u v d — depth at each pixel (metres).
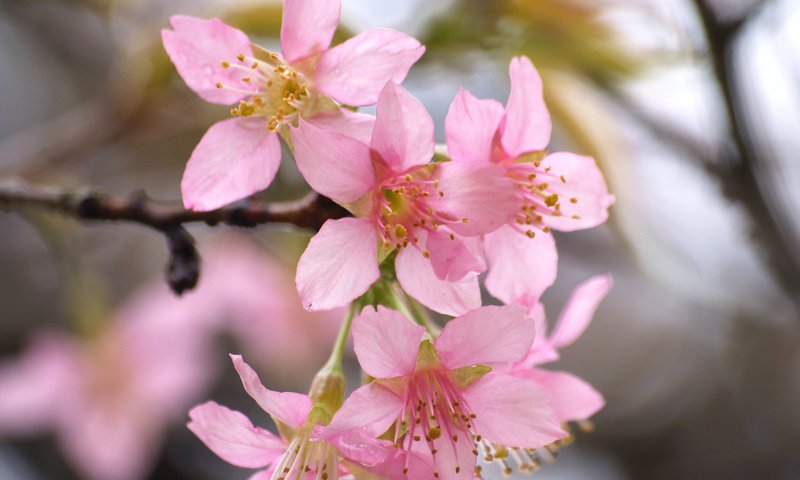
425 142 0.36
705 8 0.41
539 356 0.37
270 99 0.37
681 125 0.46
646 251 0.44
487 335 0.36
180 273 0.39
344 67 0.36
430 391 0.36
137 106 0.46
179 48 0.37
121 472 0.54
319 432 0.35
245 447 0.36
